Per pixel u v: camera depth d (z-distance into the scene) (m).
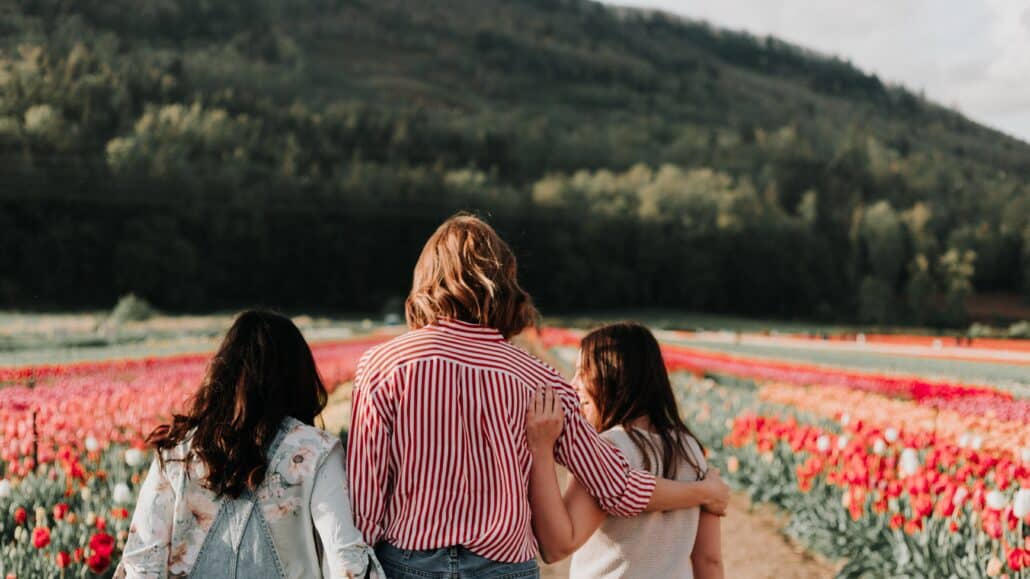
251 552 2.40
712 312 102.81
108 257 85.69
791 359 28.59
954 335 67.88
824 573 6.45
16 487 6.40
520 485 2.46
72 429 8.48
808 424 10.91
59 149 98.12
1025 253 104.06
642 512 2.65
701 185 111.06
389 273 100.56
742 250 102.94
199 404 2.51
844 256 103.50
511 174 133.62
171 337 41.34
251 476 2.39
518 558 2.43
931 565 5.55
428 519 2.38
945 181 135.62
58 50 134.25
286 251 96.44
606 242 103.75
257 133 118.44
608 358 2.83
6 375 18.11
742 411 12.05
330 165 118.38
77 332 45.16
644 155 141.50
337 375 17.45
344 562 2.33
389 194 105.56
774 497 8.61
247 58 176.50
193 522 2.43
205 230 94.00
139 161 96.44
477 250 2.60
